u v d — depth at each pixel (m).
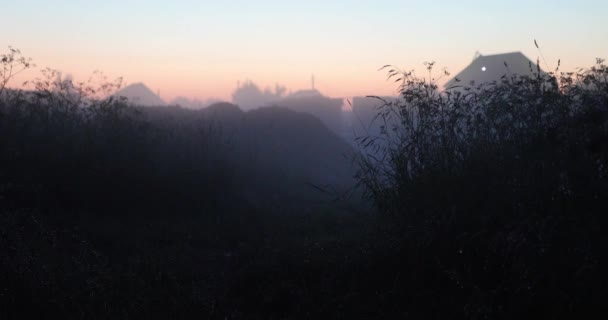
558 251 5.14
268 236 10.30
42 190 11.05
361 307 5.96
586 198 5.39
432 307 5.73
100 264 7.23
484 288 5.61
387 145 8.02
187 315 6.07
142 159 13.44
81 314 5.64
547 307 5.07
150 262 7.62
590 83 6.80
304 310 6.18
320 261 7.32
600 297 4.84
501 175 6.35
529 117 6.80
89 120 14.05
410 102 7.90
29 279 5.85
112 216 11.60
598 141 5.57
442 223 6.33
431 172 7.10
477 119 7.27
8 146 11.84
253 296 6.87
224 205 13.55
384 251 6.64
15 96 13.62
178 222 11.62
